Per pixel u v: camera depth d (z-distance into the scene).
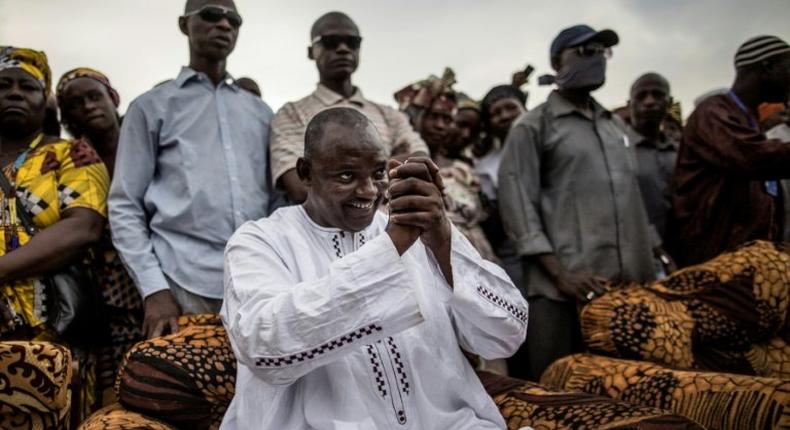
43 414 2.21
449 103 4.57
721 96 4.10
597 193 3.89
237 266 2.20
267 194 3.43
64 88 3.75
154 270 3.03
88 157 3.26
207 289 3.09
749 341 3.36
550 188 4.00
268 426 2.07
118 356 3.29
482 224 4.61
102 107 3.72
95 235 3.13
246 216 3.25
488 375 2.69
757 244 3.59
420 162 2.02
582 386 2.95
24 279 2.92
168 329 2.83
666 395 2.65
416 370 2.18
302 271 2.22
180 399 2.31
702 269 3.46
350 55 3.68
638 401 2.73
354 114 2.23
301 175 2.35
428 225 1.99
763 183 4.04
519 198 3.90
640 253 3.91
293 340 1.91
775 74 3.99
